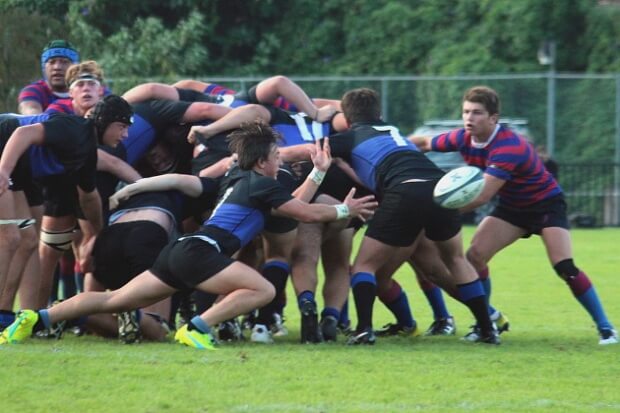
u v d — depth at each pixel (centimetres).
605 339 2886
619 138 7531
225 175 2784
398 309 3020
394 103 7606
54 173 2728
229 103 3119
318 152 2738
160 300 2641
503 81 7562
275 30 9581
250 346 2686
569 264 2931
